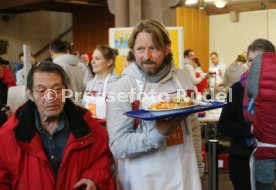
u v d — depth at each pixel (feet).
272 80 7.14
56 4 37.35
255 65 7.36
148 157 6.25
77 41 42.96
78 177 6.34
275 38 31.50
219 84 24.48
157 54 6.14
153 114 5.68
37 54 45.83
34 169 6.14
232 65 24.85
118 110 6.24
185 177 6.41
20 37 44.78
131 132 6.21
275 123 7.20
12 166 6.16
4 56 43.75
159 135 5.86
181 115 5.76
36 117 6.39
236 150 8.57
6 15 43.65
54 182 6.19
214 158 8.18
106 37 40.01
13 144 6.19
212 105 6.14
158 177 6.24
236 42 33.47
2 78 14.14
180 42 13.79
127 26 17.89
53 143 6.37
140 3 17.39
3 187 6.16
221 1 31.09
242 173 8.77
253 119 7.55
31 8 39.88
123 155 6.14
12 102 11.10
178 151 6.39
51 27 46.47
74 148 6.26
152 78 6.38
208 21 34.53
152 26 6.11
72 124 6.39
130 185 6.42
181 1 16.81
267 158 7.30
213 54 28.73
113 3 18.30
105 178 6.47
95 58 11.84
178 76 6.72
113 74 11.88
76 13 42.68
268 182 7.40
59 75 6.23
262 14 31.86
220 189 15.23
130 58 6.54
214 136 14.43
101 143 6.63
